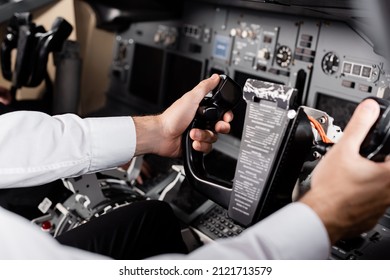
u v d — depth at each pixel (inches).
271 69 80.2
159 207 53.7
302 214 28.1
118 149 47.7
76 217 68.2
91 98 114.1
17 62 92.9
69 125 45.6
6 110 84.7
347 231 29.7
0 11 102.4
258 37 81.5
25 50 91.4
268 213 46.1
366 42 66.5
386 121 34.7
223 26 87.0
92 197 67.4
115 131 47.6
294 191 47.4
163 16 97.3
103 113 113.5
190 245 71.4
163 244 53.4
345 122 73.2
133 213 51.8
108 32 110.7
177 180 75.5
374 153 34.7
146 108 105.0
